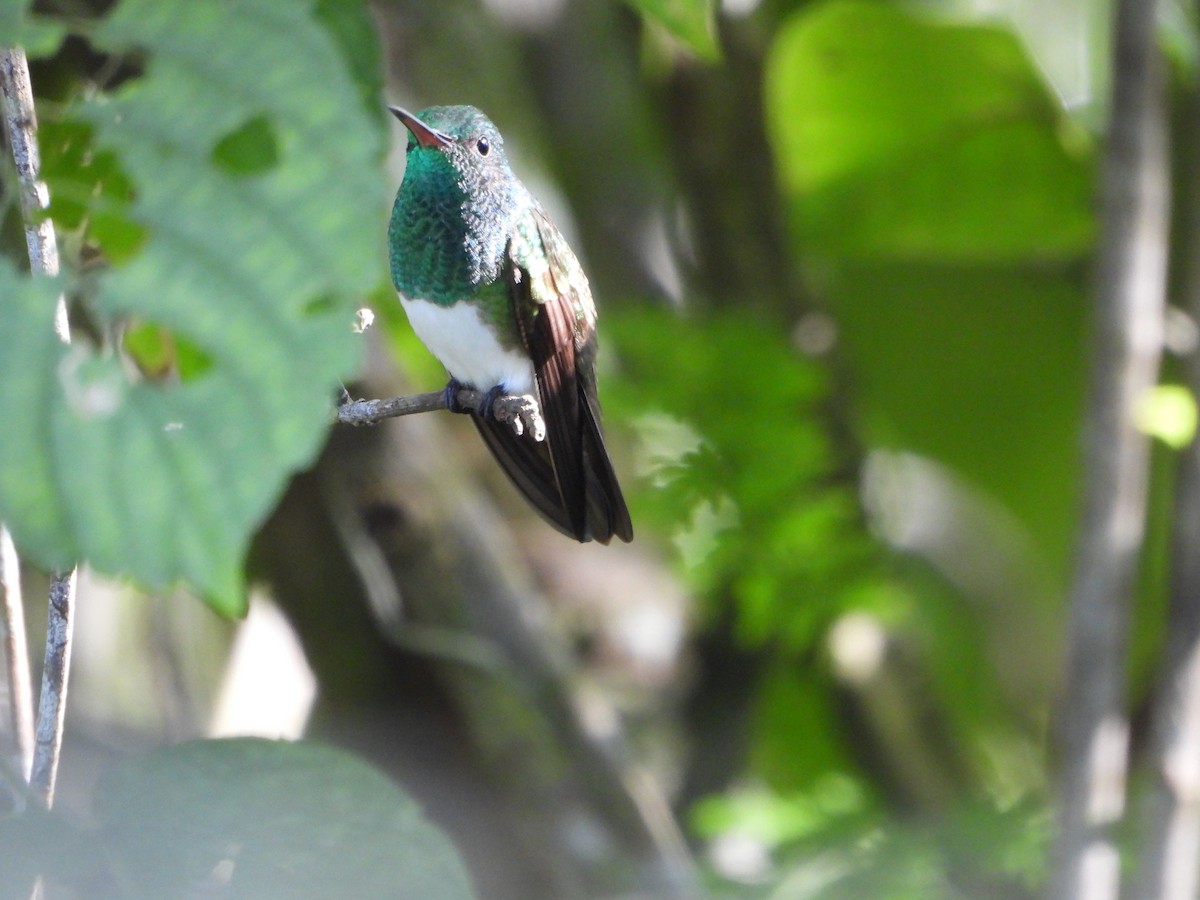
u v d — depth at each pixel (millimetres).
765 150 12070
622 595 11727
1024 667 15172
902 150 13633
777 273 12383
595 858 9234
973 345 14867
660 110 12578
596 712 9641
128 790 3666
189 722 11281
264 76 2912
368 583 9070
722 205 12180
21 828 3406
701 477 10438
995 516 15633
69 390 2572
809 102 13352
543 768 9375
